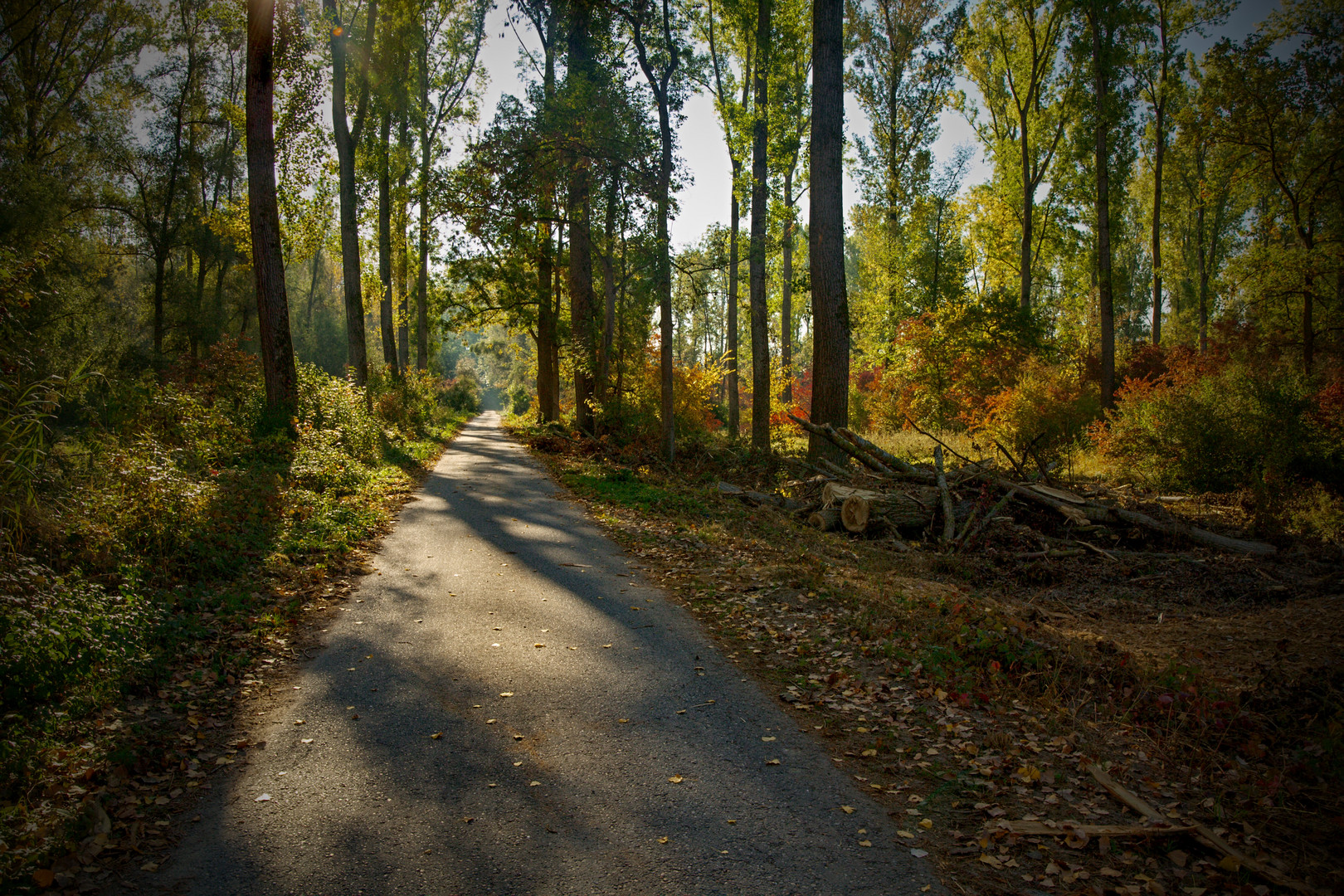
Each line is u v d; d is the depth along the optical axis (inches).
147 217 1218.6
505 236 792.3
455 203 753.6
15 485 235.8
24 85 1024.2
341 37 837.8
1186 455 553.6
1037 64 1111.6
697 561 351.9
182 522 287.9
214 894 114.6
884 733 176.2
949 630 233.9
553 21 876.0
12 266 299.9
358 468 532.4
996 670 204.2
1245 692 197.3
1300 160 867.4
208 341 1293.1
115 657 180.2
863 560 367.2
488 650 227.5
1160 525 408.5
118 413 418.6
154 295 1284.4
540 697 193.9
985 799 146.7
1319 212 892.6
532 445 956.6
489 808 141.1
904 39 1146.7
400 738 169.2
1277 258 880.3
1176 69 1101.1
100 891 114.0
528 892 116.7
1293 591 323.0
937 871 123.4
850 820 139.4
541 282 1109.1
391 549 358.0
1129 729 178.4
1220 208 1531.7
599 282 1091.9
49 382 257.8
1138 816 140.2
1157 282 1206.9
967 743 169.6
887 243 1242.6
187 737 164.7
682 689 201.6
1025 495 448.1
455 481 608.7
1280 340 928.3
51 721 156.9
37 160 997.2
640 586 309.3
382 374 1051.3
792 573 315.0
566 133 670.5
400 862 123.9
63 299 812.0
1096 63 921.5
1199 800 146.9
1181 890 118.5
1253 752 163.6
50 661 167.3
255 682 196.4
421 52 1139.3
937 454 487.5
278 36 717.3
